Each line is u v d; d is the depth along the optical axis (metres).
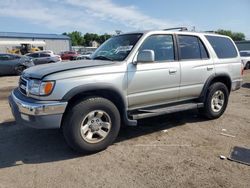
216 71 5.73
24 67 16.97
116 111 4.30
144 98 4.65
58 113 3.83
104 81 4.10
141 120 5.93
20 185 3.32
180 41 5.21
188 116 6.26
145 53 4.32
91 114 4.09
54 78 3.81
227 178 3.49
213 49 5.79
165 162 3.92
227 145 4.57
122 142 4.69
